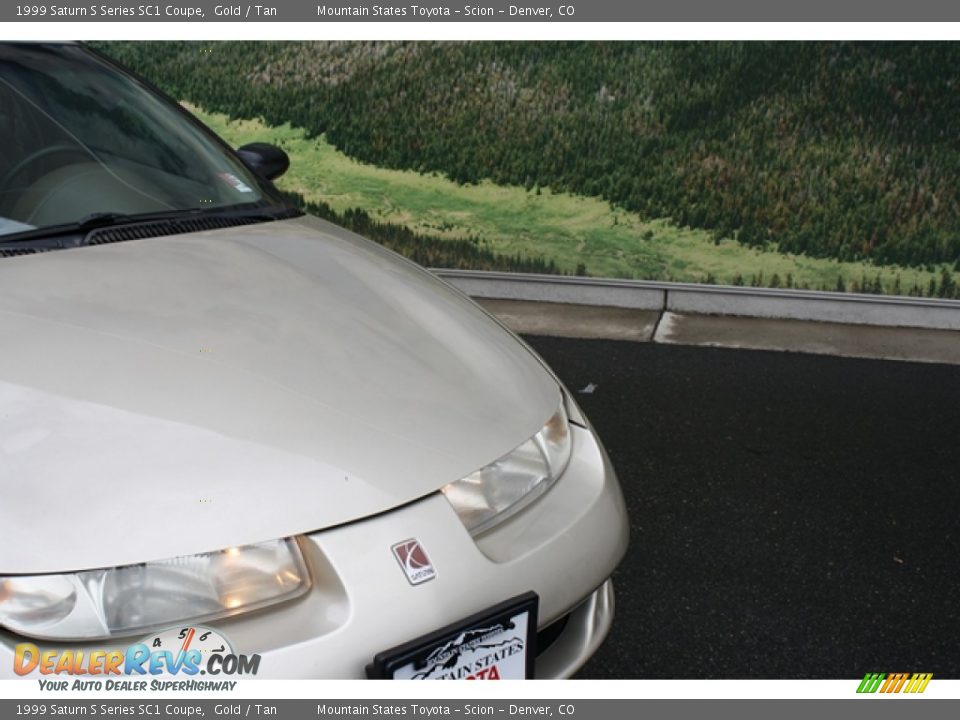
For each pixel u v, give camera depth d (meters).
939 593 2.58
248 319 1.83
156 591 1.36
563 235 5.04
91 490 1.38
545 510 1.75
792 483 3.16
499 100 4.90
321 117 5.13
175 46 5.15
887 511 3.00
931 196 4.54
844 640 2.36
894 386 4.04
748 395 3.91
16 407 1.49
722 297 4.93
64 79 2.57
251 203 2.56
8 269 1.89
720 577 2.61
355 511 1.49
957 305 4.64
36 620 1.33
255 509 1.43
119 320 1.74
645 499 3.03
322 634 1.41
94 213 2.20
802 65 4.52
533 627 1.61
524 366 2.05
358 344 1.85
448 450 1.65
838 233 4.71
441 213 5.15
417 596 1.47
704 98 4.68
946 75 4.35
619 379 4.05
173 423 1.50
